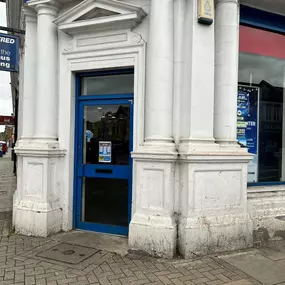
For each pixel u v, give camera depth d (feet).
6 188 31.42
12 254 13.04
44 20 15.87
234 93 14.98
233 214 14.06
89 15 15.28
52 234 15.55
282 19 17.89
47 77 15.90
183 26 14.06
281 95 18.45
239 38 16.99
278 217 15.49
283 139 18.47
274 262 12.55
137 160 13.66
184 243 12.86
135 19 14.24
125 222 15.58
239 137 17.06
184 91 13.93
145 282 10.75
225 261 12.55
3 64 16.69
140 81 14.57
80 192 16.49
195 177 13.23
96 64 15.52
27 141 16.61
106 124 16.17
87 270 11.60
